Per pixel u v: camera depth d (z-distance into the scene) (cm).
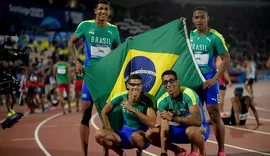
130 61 598
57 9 2247
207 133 563
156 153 676
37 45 2081
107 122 554
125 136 554
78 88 1371
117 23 2750
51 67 1786
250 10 3438
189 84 587
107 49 609
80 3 2555
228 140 789
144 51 598
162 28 603
